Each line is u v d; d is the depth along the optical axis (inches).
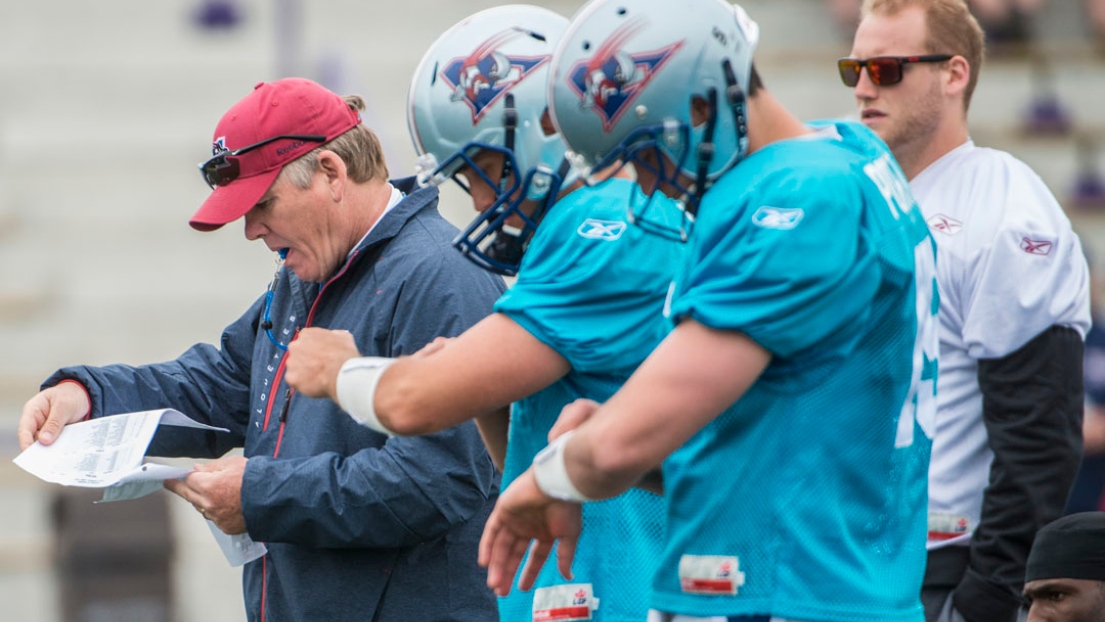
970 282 475.2
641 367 293.3
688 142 300.7
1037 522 459.2
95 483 423.8
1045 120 1590.8
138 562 1013.2
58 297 1417.3
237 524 440.8
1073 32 1668.3
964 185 488.1
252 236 465.1
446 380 330.0
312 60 1641.2
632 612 385.1
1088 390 883.4
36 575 1147.9
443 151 368.5
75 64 1616.6
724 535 303.9
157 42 1647.4
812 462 298.5
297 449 456.4
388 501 429.4
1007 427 464.1
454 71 365.4
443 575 452.1
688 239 310.7
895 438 309.7
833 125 327.3
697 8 299.1
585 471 291.3
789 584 298.2
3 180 1517.0
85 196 1514.5
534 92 361.4
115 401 492.7
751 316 284.4
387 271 450.3
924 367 320.8
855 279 291.9
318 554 452.4
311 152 454.0
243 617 1133.1
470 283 446.6
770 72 1638.8
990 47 1632.6
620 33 298.2
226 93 1612.9
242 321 524.7
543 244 350.9
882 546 308.7
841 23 1684.3
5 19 1643.7
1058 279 470.6
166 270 1455.5
